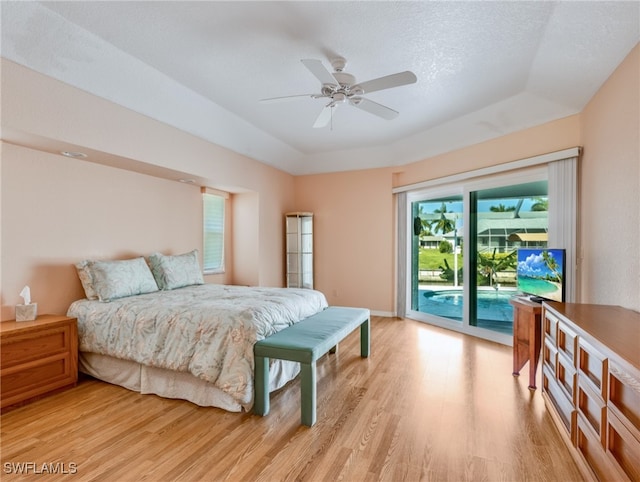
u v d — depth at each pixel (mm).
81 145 2752
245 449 1941
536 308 2695
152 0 2084
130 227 3727
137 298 3078
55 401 2537
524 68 2863
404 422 2227
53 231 3021
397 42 2498
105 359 2889
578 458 1752
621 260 2328
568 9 2057
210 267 4945
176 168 3662
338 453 1902
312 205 6008
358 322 3225
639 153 2080
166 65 2863
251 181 4980
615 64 2338
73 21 2289
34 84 2441
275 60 2777
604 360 1466
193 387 2512
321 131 4547
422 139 4668
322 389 2746
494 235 4137
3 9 2057
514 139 3742
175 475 1720
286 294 3373
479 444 1977
